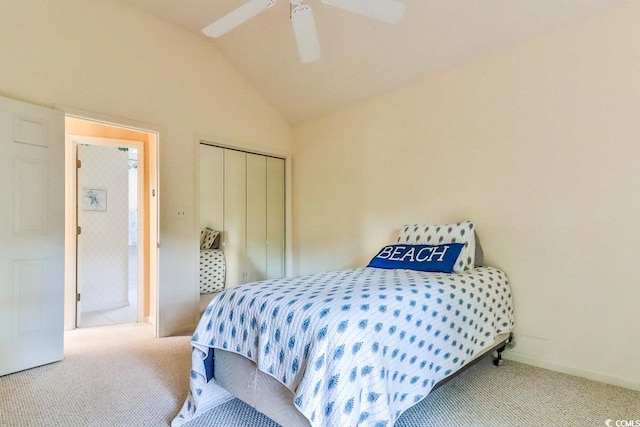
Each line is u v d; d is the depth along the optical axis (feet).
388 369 4.76
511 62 8.41
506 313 7.98
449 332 6.09
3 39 7.66
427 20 8.42
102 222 13.85
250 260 13.25
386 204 11.08
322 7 8.98
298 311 4.85
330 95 11.98
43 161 8.05
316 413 4.15
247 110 12.83
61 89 8.50
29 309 7.80
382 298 5.26
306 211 13.82
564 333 7.61
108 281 13.98
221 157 12.30
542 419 5.71
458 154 9.38
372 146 11.50
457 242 8.48
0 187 7.34
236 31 10.75
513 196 8.38
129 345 9.58
